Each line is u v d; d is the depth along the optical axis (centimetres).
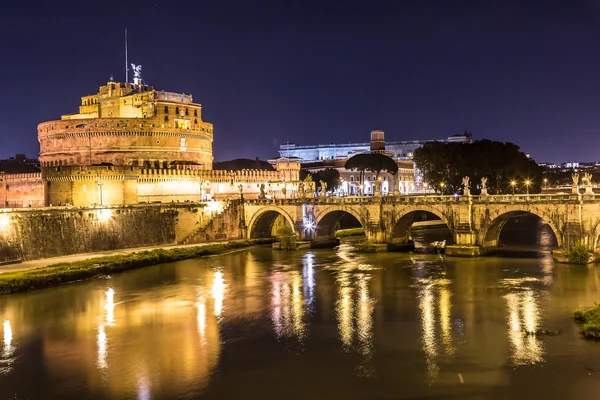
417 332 6900
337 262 11612
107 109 19275
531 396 5181
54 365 6153
